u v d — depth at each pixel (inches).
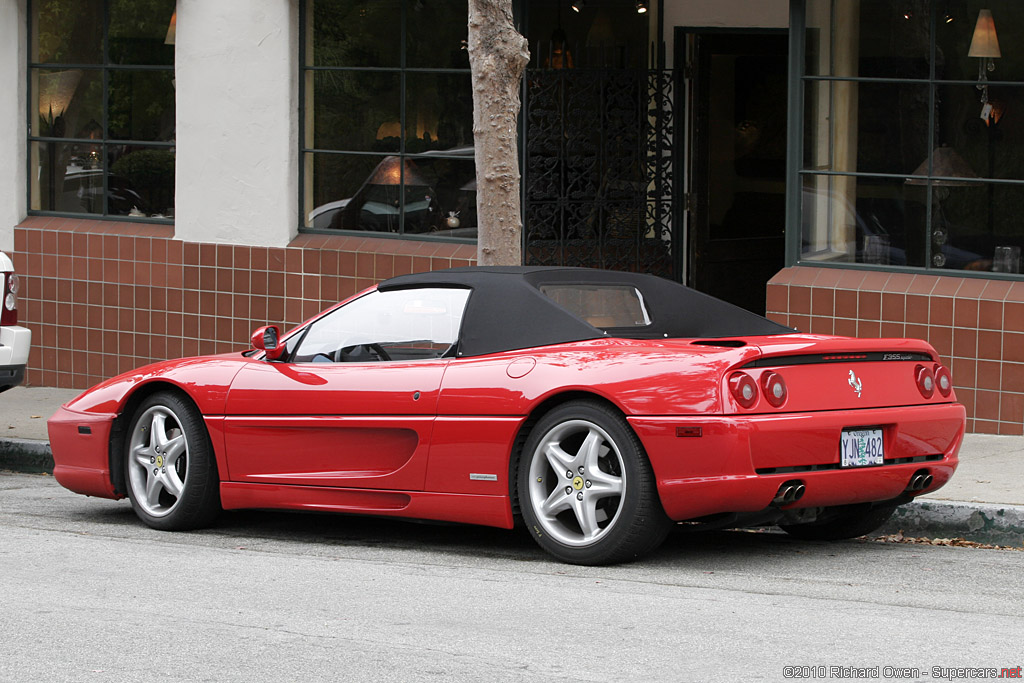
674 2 573.3
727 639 236.8
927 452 305.9
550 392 294.8
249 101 572.4
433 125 550.9
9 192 624.4
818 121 490.3
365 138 563.8
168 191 602.9
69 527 359.9
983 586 281.1
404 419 316.2
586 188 552.4
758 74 593.6
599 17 561.3
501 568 300.5
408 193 556.4
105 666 223.9
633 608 260.2
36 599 272.4
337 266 559.2
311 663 224.4
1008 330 451.2
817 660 223.0
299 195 575.2
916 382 307.4
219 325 585.3
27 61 626.2
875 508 321.4
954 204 468.8
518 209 420.8
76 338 615.8
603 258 558.6
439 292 327.9
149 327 600.1
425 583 284.8
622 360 291.4
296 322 569.9
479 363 311.1
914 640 235.6
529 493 301.3
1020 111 455.5
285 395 334.6
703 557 311.1
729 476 276.7
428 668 220.5
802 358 288.4
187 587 282.8
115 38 608.7
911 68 474.0
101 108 613.9
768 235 608.4
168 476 352.5
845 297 477.1
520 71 416.8
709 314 336.2
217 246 582.6
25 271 622.8
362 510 325.4
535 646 233.3
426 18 549.6
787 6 571.2
